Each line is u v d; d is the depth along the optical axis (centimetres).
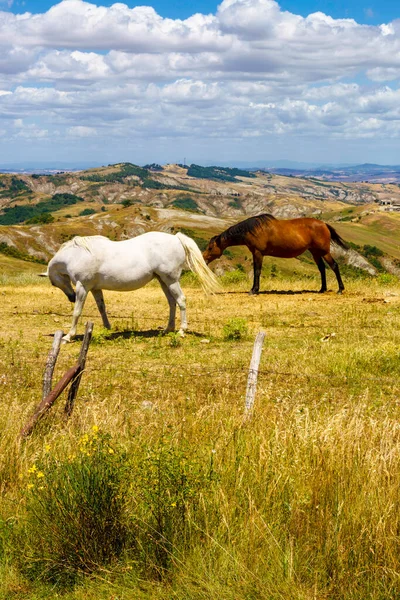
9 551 500
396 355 1089
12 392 928
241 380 1001
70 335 1355
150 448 566
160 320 1598
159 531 493
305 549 473
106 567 481
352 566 455
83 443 568
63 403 882
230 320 1372
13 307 1806
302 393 923
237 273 2359
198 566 466
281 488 524
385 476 530
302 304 1798
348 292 2011
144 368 1090
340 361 1077
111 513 499
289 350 1220
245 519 501
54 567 484
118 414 765
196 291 2122
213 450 557
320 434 608
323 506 503
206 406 765
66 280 1388
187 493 505
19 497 564
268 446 581
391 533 465
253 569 460
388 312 1641
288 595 435
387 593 429
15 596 463
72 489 512
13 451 634
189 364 1118
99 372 1058
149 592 456
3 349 1241
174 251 1373
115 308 1786
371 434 624
